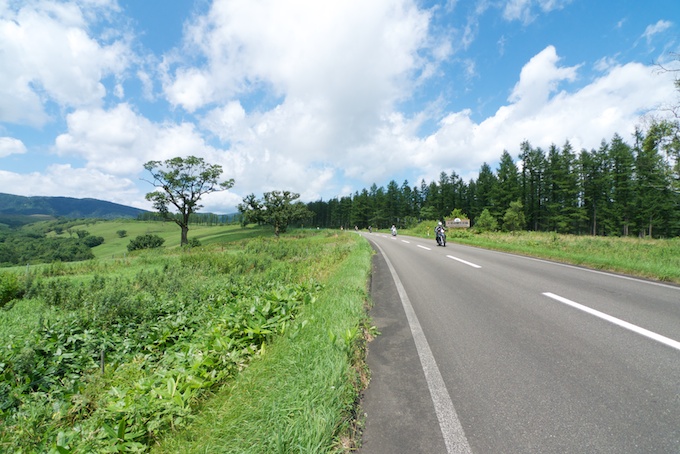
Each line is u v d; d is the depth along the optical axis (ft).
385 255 51.24
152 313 22.29
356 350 11.74
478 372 10.28
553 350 11.68
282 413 7.59
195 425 7.81
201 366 10.62
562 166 175.32
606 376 9.62
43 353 15.55
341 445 7.10
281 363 10.27
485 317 16.02
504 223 181.57
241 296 24.71
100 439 7.98
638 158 144.56
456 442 7.06
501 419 7.78
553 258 40.24
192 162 150.10
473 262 37.50
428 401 8.78
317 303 17.95
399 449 6.95
